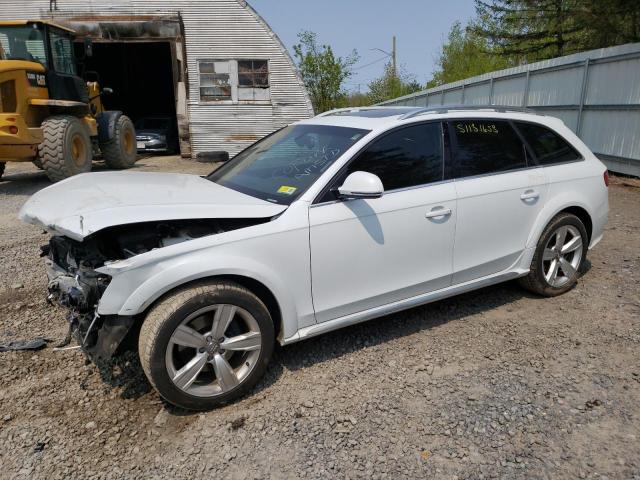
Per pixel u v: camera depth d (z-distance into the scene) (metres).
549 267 4.56
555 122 4.69
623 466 2.58
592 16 13.96
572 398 3.12
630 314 4.25
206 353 3.02
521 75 13.62
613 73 10.26
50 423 2.96
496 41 25.45
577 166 4.64
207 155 8.99
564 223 4.51
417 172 3.75
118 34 15.73
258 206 3.23
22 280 5.11
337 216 3.36
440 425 2.90
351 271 3.47
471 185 3.95
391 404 3.10
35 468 2.62
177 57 16.14
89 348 3.01
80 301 3.01
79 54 16.78
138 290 2.82
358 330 4.03
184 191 3.50
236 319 3.18
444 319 4.21
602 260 5.59
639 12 12.78
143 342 2.88
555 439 2.78
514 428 2.87
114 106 23.12
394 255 3.62
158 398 3.20
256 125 16.89
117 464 2.65
